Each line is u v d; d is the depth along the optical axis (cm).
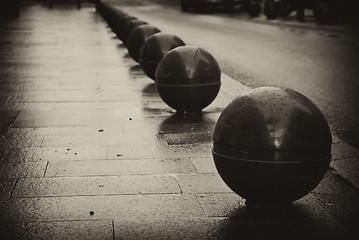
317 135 569
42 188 676
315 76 1644
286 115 567
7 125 1000
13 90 1362
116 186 684
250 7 4706
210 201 635
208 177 718
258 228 564
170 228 562
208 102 1080
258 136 563
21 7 6425
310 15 4594
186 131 959
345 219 602
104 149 848
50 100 1237
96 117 1068
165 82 1062
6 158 800
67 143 882
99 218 586
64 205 622
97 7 5547
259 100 581
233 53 2275
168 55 1074
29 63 1884
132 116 1077
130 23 2270
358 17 3597
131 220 582
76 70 1722
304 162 564
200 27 3709
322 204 637
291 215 598
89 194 657
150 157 807
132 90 1366
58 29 3431
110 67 1792
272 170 563
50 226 564
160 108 1153
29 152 831
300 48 2397
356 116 1126
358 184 704
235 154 575
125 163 777
